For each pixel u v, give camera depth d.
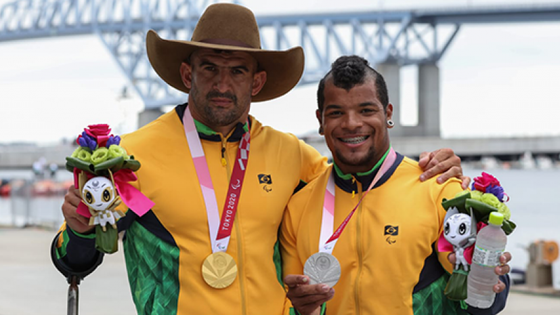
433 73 66.25
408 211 2.51
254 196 2.61
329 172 2.71
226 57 2.53
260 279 2.54
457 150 70.69
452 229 2.23
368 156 2.52
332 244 2.51
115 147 2.25
